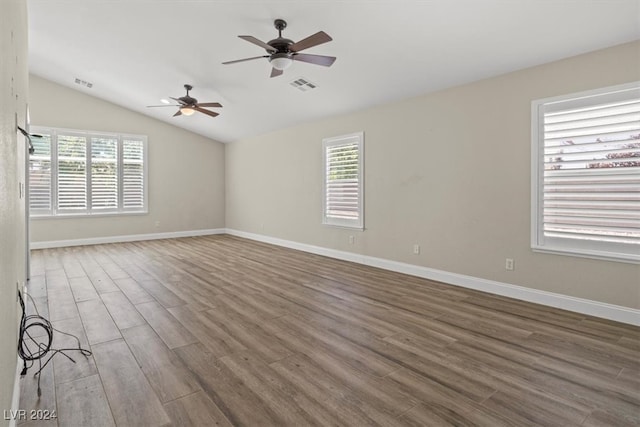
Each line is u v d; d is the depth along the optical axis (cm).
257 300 362
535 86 346
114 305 344
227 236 844
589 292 317
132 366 227
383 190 498
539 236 346
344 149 557
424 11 293
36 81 648
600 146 310
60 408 183
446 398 194
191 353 246
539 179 344
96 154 713
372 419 176
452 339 269
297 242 663
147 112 748
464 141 404
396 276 460
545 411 183
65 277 450
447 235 424
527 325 296
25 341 261
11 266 165
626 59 293
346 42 358
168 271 486
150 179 781
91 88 664
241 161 825
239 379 212
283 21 341
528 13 277
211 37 402
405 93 449
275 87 504
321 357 240
